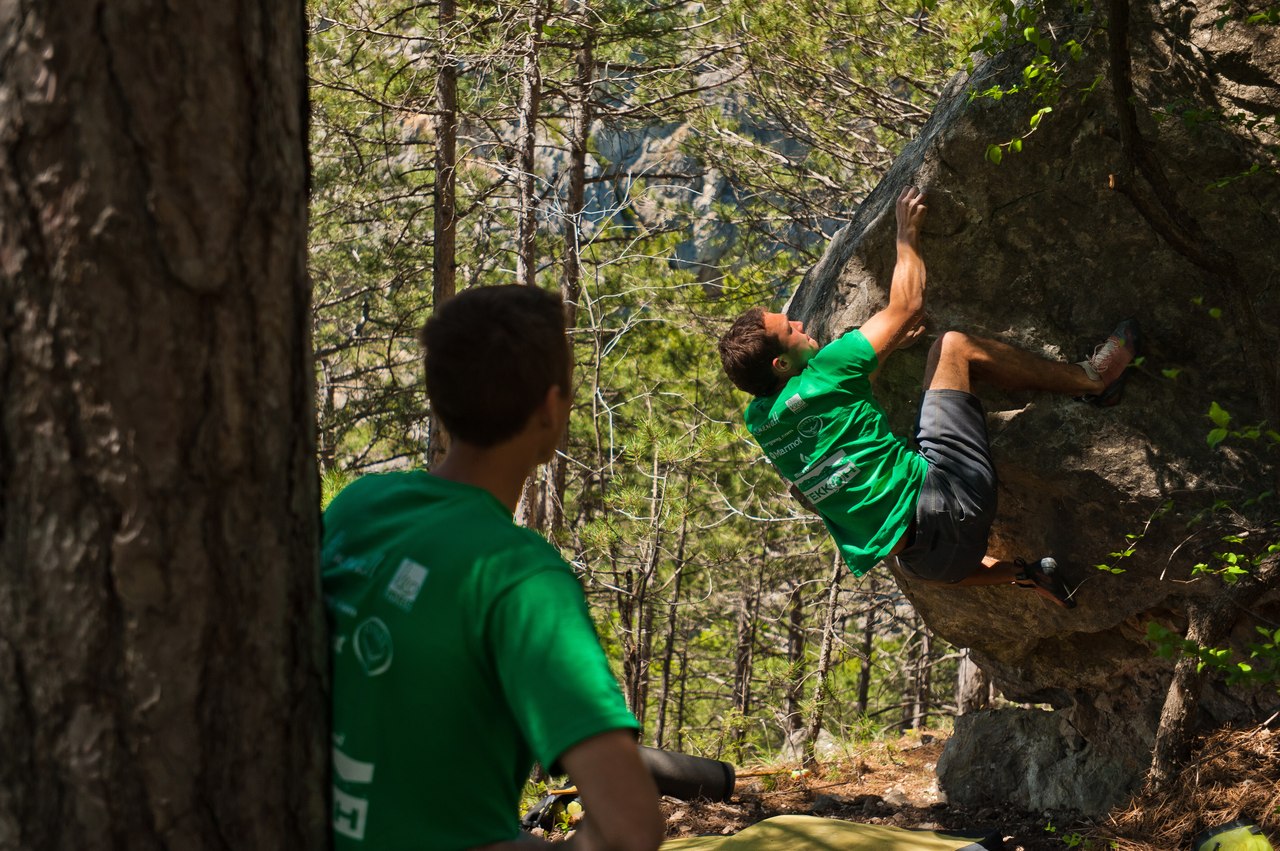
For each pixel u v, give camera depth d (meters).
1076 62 4.00
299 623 1.44
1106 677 4.87
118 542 1.26
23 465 1.25
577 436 13.80
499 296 1.57
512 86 11.20
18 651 1.27
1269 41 3.91
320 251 15.09
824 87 11.00
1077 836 4.13
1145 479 4.14
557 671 1.34
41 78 1.22
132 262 1.24
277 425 1.39
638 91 12.92
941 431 3.90
